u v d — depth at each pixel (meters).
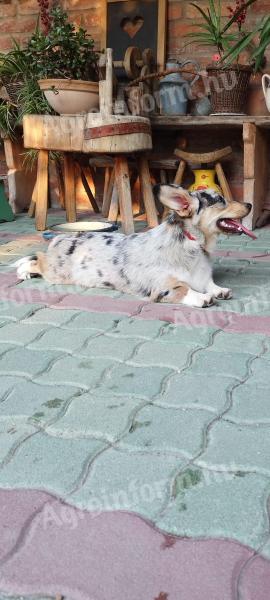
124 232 4.47
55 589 1.10
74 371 2.07
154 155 5.75
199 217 2.78
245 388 1.88
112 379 1.99
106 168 5.55
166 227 2.92
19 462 1.50
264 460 1.47
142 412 1.74
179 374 2.01
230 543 1.20
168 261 2.85
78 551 1.19
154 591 1.09
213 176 5.14
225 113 4.84
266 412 1.72
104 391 1.90
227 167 5.55
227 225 2.83
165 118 4.87
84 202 6.20
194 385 1.92
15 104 5.39
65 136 4.45
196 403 1.79
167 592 1.08
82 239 3.27
